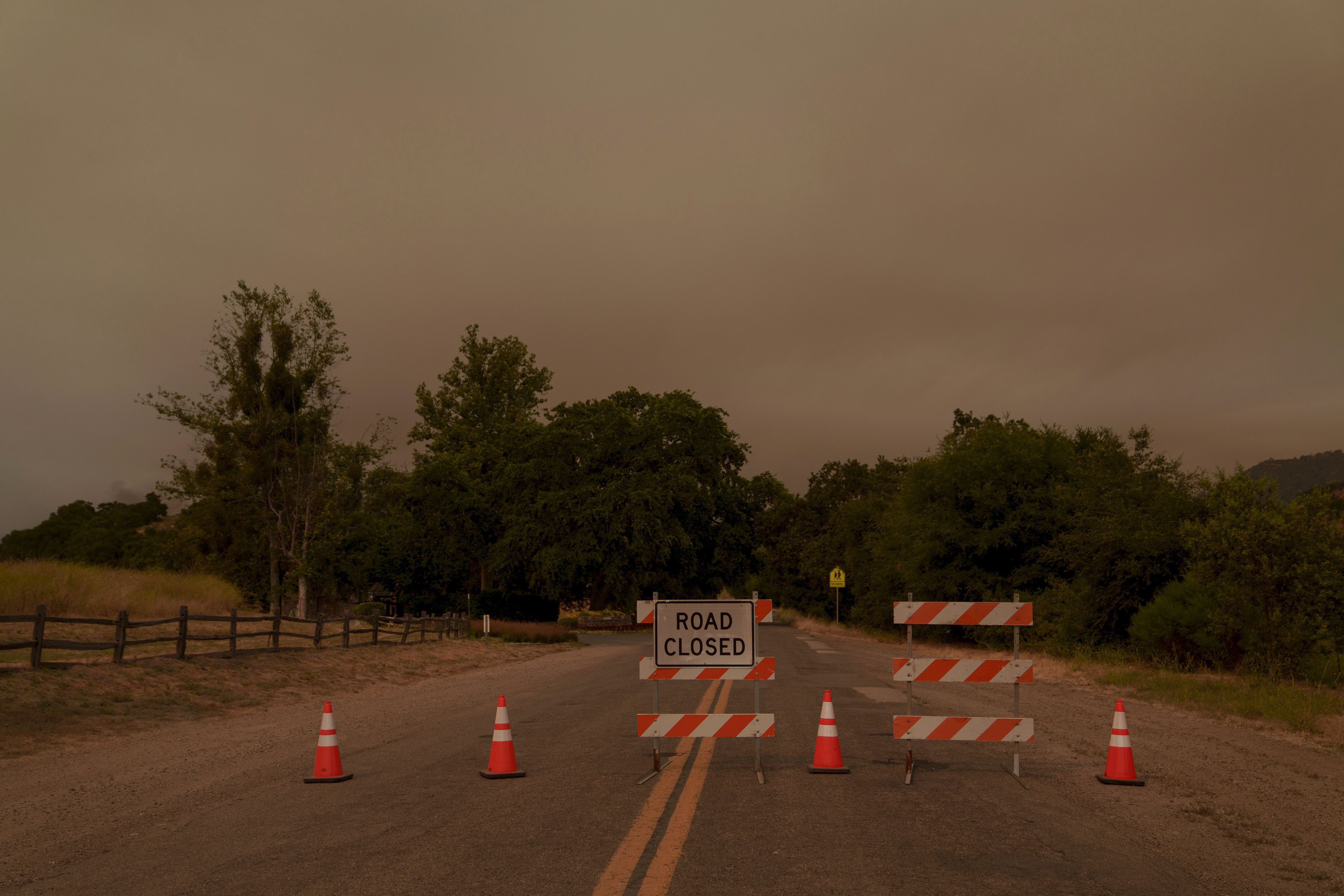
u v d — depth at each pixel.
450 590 60.50
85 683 13.66
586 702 14.76
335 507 45.78
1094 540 24.34
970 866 5.56
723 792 7.72
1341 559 16.36
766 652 28.88
